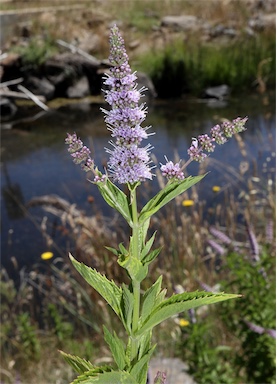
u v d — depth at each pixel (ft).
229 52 52.80
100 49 57.62
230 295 5.30
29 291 20.92
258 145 32.78
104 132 40.27
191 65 51.21
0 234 25.61
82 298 19.88
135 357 5.70
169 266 19.51
